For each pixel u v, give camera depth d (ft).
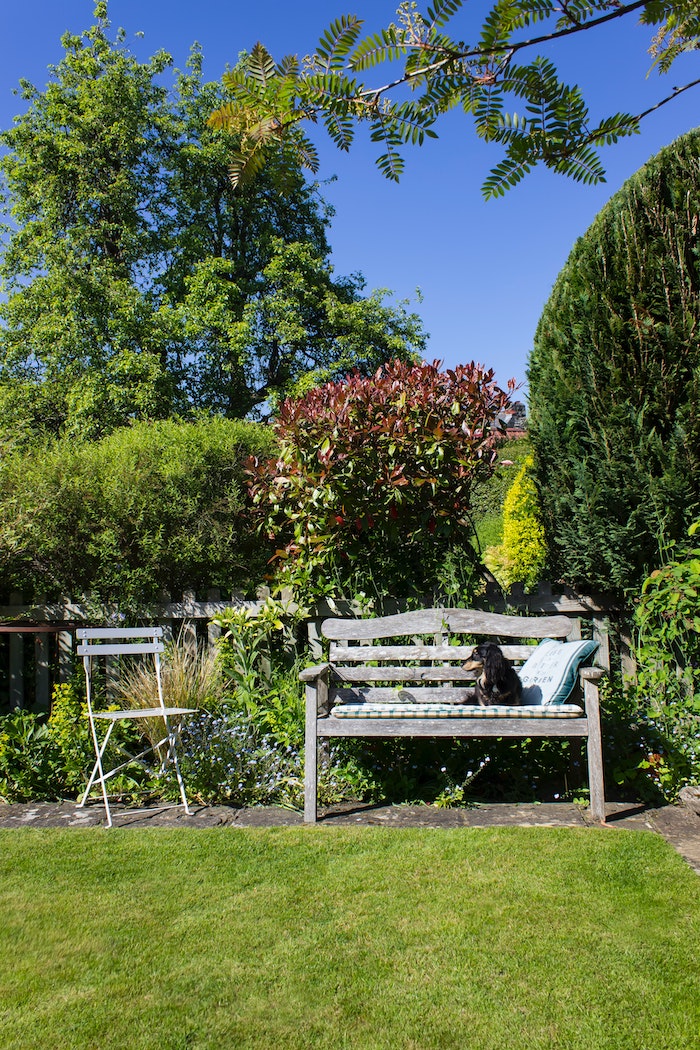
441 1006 8.25
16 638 20.56
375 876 11.65
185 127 67.00
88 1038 7.89
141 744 18.67
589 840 12.84
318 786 15.98
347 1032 7.87
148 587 21.66
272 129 4.11
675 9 4.44
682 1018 7.88
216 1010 8.31
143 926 10.27
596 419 17.80
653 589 17.53
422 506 19.40
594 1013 8.03
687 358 16.87
